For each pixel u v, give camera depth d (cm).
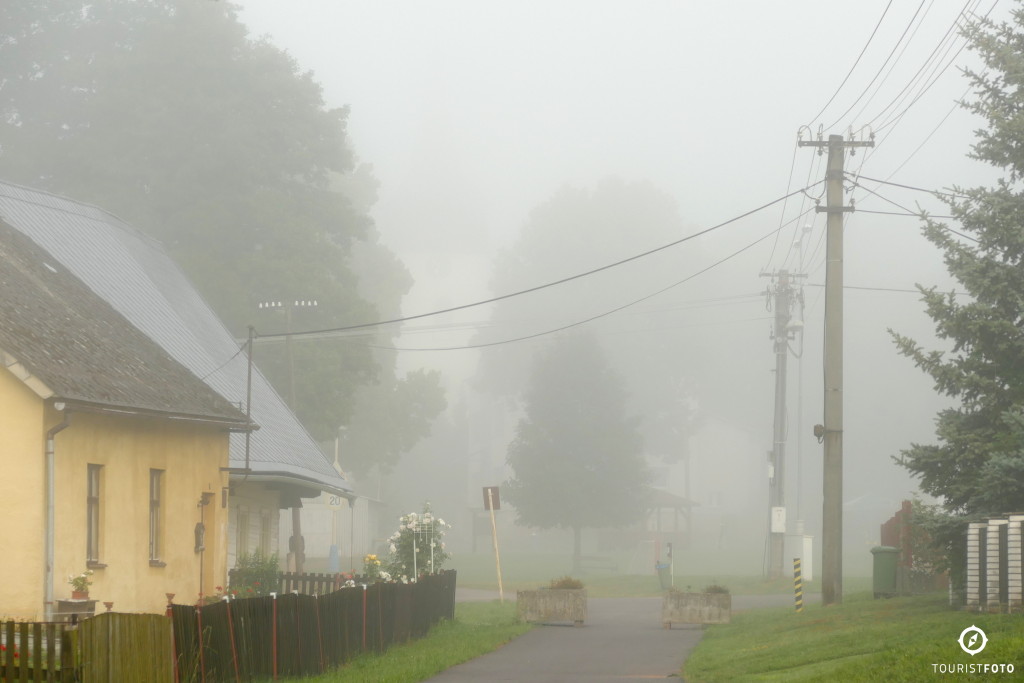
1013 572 1942
